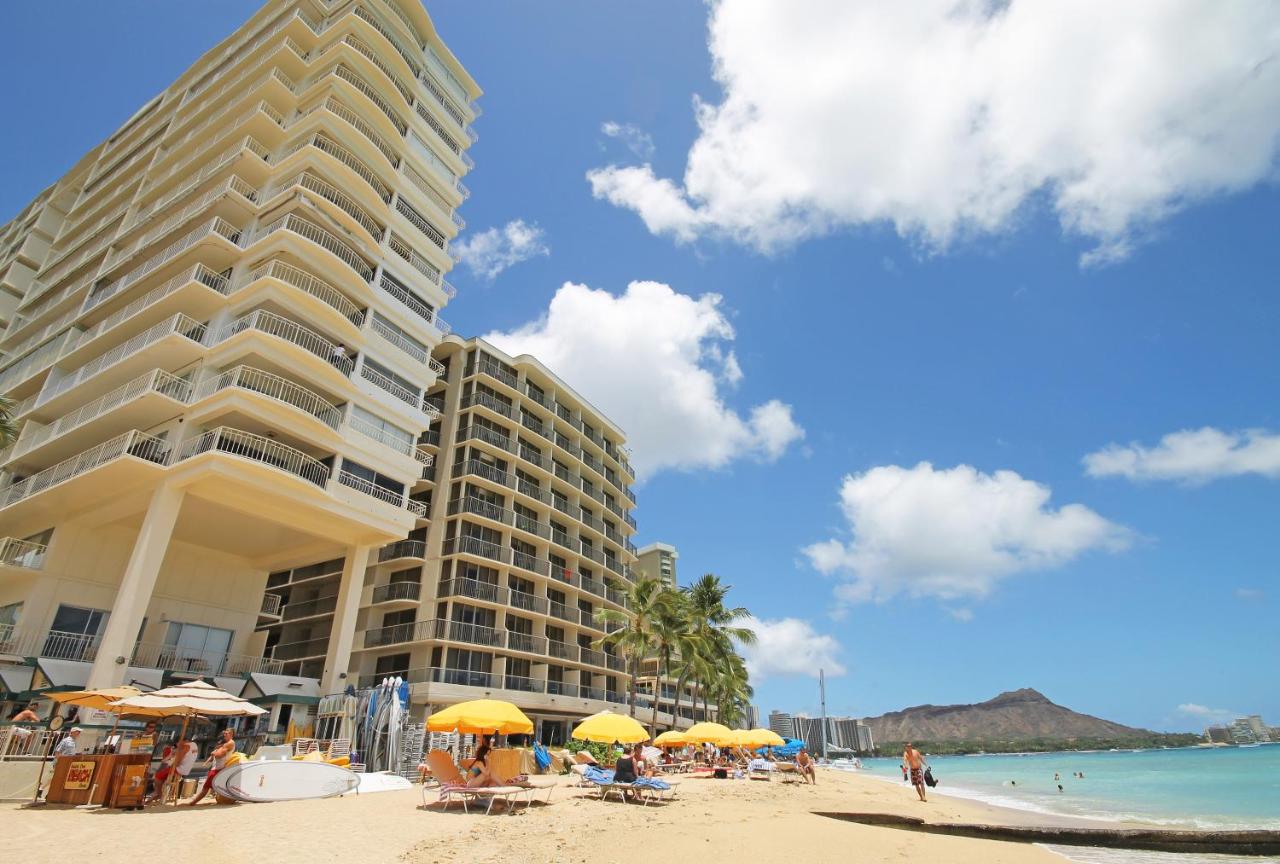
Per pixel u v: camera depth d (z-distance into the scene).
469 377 45.94
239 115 31.95
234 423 24.25
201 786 15.10
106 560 26.34
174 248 28.02
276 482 23.33
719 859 10.52
